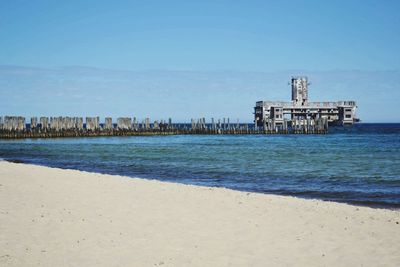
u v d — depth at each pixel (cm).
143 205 1877
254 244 1343
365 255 1249
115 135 9900
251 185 3055
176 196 2095
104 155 5566
